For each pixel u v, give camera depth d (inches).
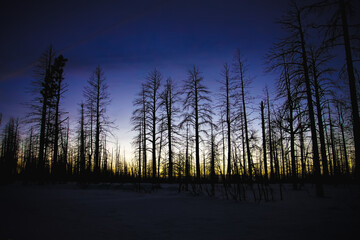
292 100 487.2
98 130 930.1
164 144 906.7
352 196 418.9
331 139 890.7
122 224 225.0
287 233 190.1
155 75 943.0
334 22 281.1
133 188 669.3
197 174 745.6
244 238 176.4
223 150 922.1
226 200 419.5
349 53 304.2
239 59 799.7
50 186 722.2
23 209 309.1
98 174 946.7
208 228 208.4
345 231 195.9
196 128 758.5
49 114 855.1
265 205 355.6
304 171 676.1
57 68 853.2
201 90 764.0
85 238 177.3
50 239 174.2
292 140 631.8
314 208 320.8
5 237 176.9
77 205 348.2
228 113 765.9
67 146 1179.9
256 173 465.4
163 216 265.6
